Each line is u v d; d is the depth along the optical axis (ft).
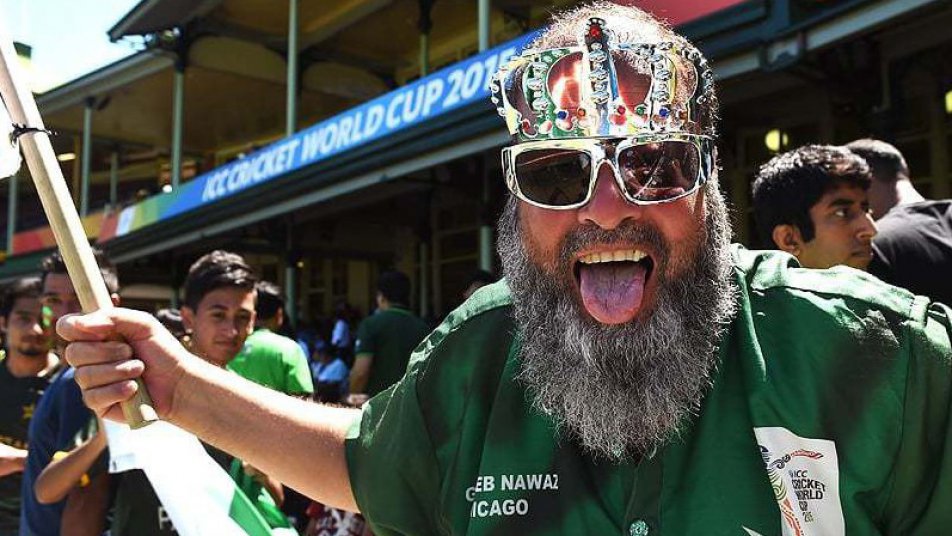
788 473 3.45
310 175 28.45
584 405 3.70
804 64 14.40
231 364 10.55
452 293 36.88
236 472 7.43
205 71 42.96
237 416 4.31
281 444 4.31
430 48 42.24
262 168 31.73
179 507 4.19
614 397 3.67
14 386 10.27
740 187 22.99
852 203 6.84
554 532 3.67
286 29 42.09
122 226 44.65
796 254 7.13
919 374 3.38
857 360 3.46
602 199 3.72
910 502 3.42
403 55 43.60
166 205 39.75
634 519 3.55
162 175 63.41
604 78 3.76
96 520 7.50
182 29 41.14
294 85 34.37
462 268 36.37
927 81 19.40
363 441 4.28
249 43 43.16
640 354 3.68
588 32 3.83
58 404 8.18
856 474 3.37
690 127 3.89
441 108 22.34
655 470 3.61
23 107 4.17
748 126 22.53
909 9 11.71
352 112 26.76
